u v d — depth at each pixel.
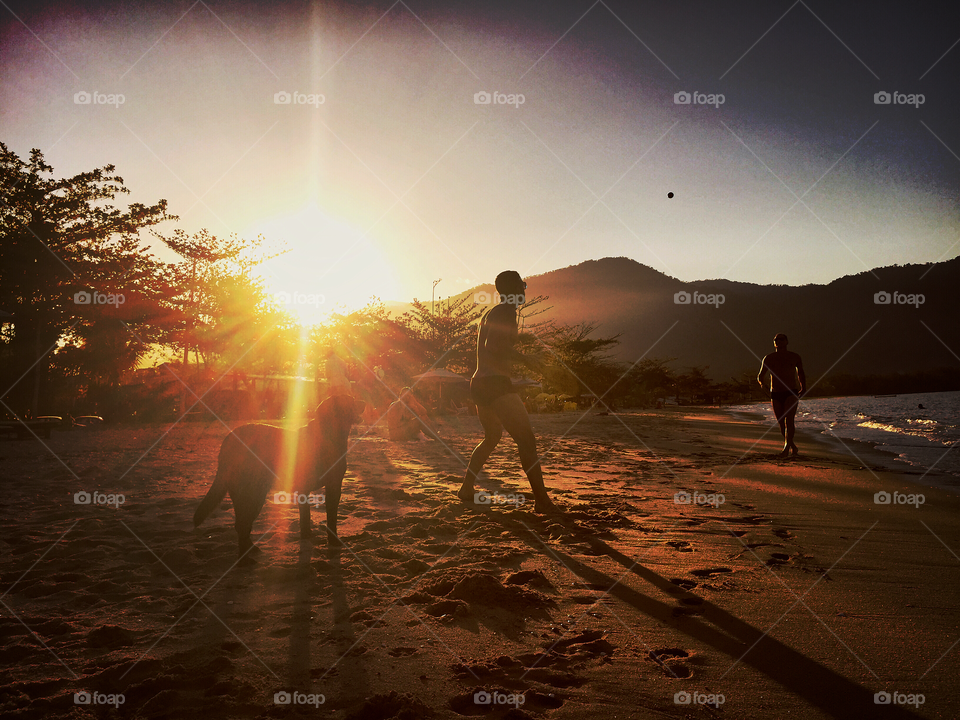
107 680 2.88
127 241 28.67
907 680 2.89
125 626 3.54
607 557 5.11
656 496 8.02
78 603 3.89
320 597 4.07
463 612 3.75
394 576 4.53
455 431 19.98
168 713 2.58
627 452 13.97
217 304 32.38
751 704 2.68
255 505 5.03
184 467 10.53
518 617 3.74
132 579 4.38
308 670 2.99
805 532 6.03
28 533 5.65
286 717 2.55
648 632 3.51
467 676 2.95
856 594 4.15
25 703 2.64
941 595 4.13
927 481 9.46
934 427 24.72
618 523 6.34
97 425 24.09
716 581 4.46
